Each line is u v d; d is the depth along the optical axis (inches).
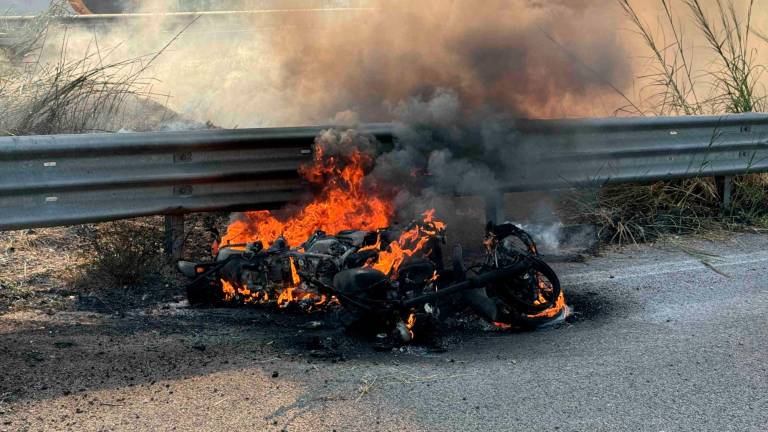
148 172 250.2
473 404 161.5
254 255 233.6
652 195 344.5
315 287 224.4
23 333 199.3
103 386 169.5
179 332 207.3
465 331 215.9
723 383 173.2
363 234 235.6
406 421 153.3
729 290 248.1
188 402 161.9
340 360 188.9
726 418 155.1
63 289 234.8
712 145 338.6
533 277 224.8
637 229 319.0
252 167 267.6
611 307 233.3
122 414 155.9
